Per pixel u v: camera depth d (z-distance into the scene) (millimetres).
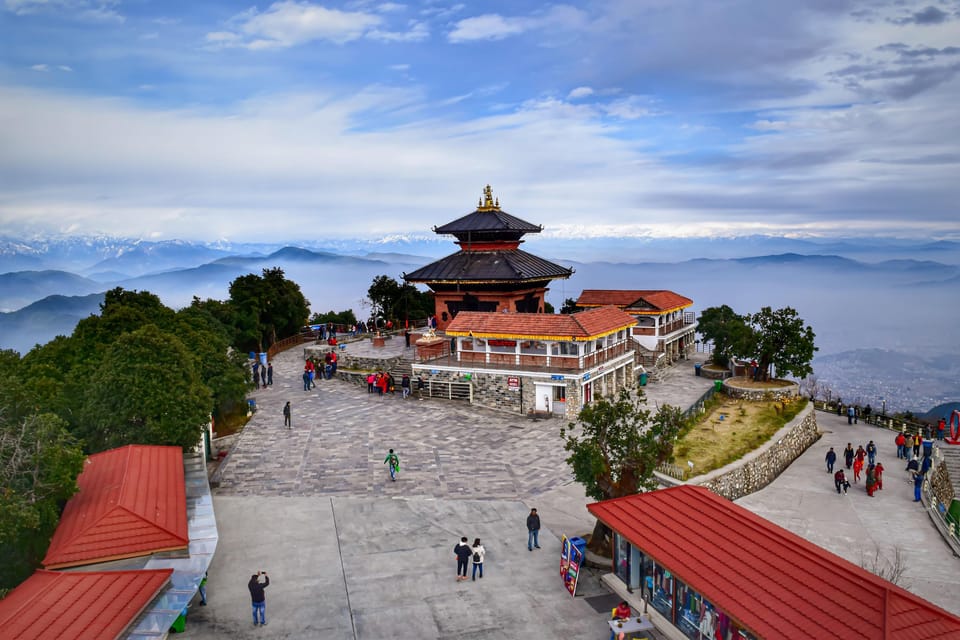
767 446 47156
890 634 17172
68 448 27625
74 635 19188
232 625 24641
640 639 23562
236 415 52594
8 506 22594
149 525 25656
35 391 32406
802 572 20641
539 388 52562
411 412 53750
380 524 33625
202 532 27281
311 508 35625
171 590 22953
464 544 28000
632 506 27406
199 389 38625
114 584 22047
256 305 81125
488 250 76188
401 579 28156
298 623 24812
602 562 29219
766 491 44344
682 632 23406
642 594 25594
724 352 69375
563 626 24812
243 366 54500
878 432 59406
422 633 24297
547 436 47531
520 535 32438
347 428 49875
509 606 26141
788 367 59156
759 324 60719
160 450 33500
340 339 82125
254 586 24359
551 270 75750
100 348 41688
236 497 37250
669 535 24844
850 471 48312
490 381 54562
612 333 57750
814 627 18438
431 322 77938
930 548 35812
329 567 29172
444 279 71250
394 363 64500
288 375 68812
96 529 25109
